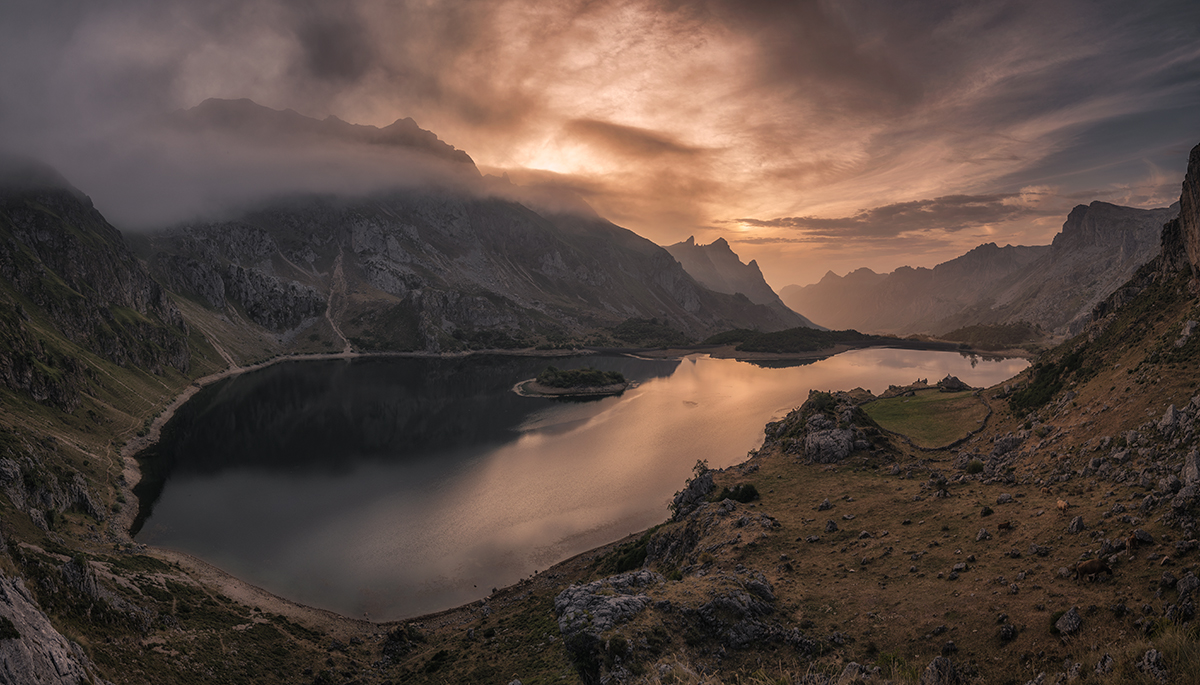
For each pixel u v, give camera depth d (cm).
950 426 13150
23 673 3800
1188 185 10875
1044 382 12112
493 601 9588
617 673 4647
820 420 11894
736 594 5700
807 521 8219
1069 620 4294
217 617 8162
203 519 13150
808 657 4956
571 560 11131
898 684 3594
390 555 11481
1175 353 8225
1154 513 5262
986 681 4166
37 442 13188
